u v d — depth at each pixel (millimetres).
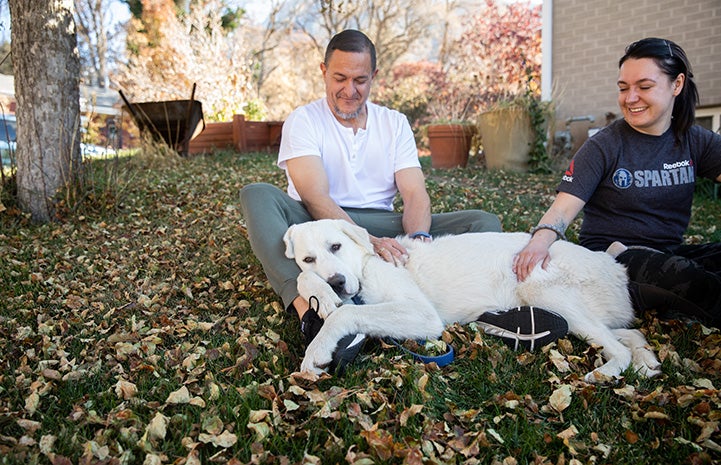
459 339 2705
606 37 9422
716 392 2086
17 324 3018
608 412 2088
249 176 7613
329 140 3443
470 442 1905
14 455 1810
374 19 23828
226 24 20734
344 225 2930
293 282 2742
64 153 5613
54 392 2285
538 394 2211
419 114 17609
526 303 2771
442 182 7527
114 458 1788
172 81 13398
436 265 2895
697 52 8656
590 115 9766
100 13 22906
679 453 1812
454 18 23422
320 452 1838
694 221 5270
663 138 2918
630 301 2766
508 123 8516
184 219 5527
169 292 3496
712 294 2545
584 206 3232
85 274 3955
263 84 24875
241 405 2086
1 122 11133
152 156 8992
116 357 2570
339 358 2305
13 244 4703
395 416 2027
